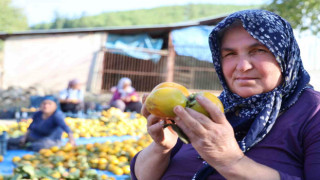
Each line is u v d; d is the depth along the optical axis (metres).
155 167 1.74
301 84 1.58
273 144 1.50
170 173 1.74
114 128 8.01
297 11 6.69
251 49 1.56
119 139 7.18
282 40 1.52
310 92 1.59
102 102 17.11
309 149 1.44
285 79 1.55
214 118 1.27
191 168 1.69
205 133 1.25
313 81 3.60
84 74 20.89
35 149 5.38
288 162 1.46
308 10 6.66
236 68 1.58
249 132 1.51
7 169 4.18
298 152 1.47
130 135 7.70
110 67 22.75
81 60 20.86
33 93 16.59
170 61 21.69
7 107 12.71
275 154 1.48
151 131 1.58
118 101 10.74
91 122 8.45
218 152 1.28
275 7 6.94
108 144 5.14
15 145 5.49
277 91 1.56
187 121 1.25
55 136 5.61
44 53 20.78
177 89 1.37
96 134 7.36
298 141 1.48
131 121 8.76
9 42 20.62
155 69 23.05
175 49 21.08
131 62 23.06
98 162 4.46
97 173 4.13
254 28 1.52
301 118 1.51
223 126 1.26
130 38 21.17
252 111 1.57
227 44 1.61
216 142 1.26
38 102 11.58
